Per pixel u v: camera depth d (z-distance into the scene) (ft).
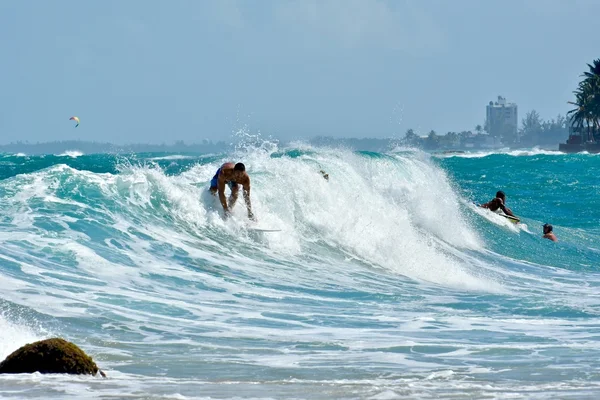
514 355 108.58
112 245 164.76
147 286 147.33
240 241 190.19
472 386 82.58
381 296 163.73
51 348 85.51
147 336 115.75
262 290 158.30
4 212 170.40
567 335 124.47
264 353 108.06
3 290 129.70
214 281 159.02
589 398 76.69
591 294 184.65
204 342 113.91
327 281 175.22
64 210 175.22
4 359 88.69
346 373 95.81
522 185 494.59
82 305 128.67
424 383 84.99
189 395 76.95
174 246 174.40
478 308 152.56
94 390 77.15
